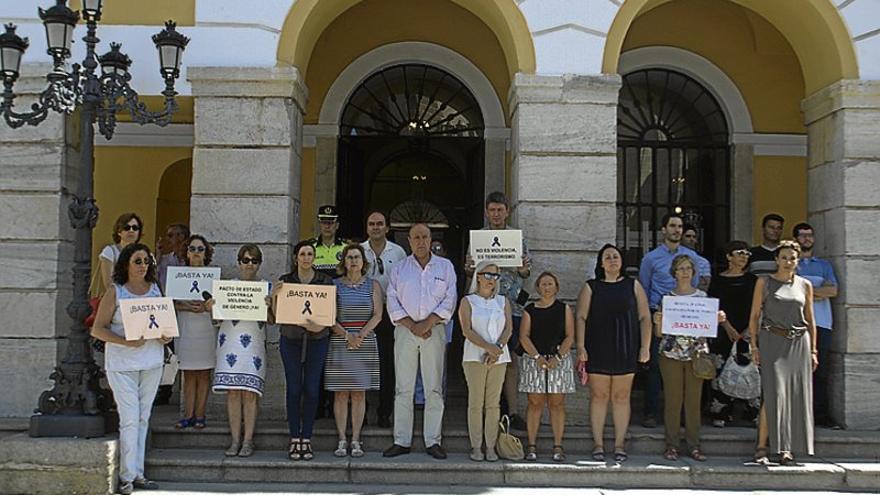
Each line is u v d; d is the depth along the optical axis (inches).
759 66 431.8
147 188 451.8
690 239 349.1
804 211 428.8
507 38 339.6
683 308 284.5
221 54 325.7
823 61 345.1
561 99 323.6
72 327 273.0
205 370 298.5
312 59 422.0
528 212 321.4
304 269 283.0
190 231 329.7
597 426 287.9
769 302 285.1
